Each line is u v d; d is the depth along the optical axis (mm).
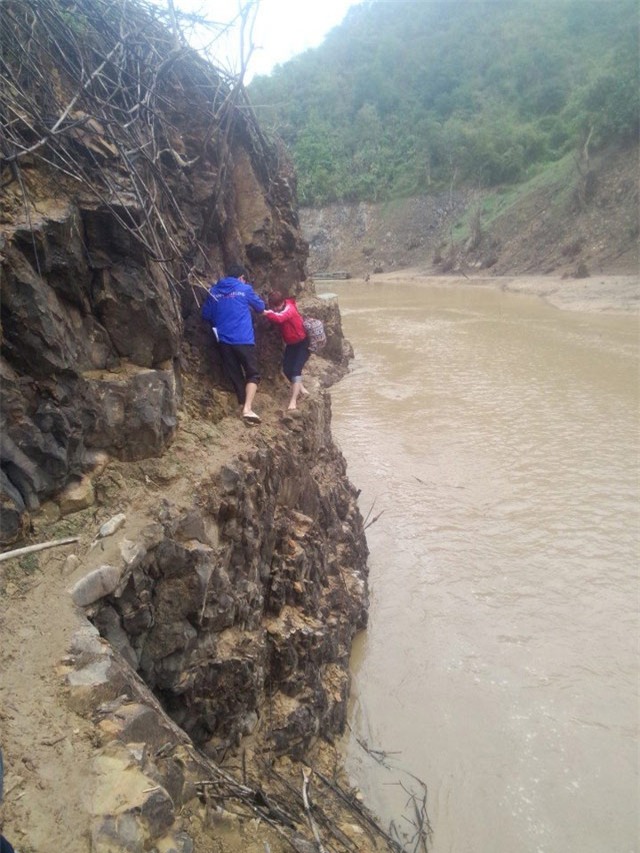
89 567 3807
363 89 74375
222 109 6789
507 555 7934
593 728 5371
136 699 3393
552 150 54125
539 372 16812
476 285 40875
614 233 36312
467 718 5523
